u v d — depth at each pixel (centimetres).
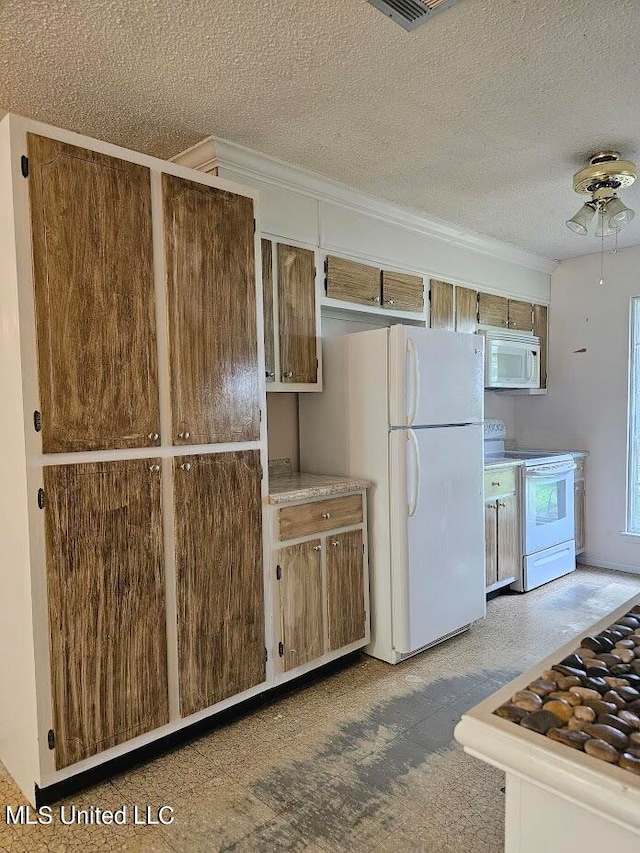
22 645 180
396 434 273
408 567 274
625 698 86
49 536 175
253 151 255
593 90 208
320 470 311
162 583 203
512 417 493
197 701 214
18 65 188
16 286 169
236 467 227
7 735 197
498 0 159
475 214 346
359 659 286
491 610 356
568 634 315
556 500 421
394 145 252
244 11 163
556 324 474
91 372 184
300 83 202
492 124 234
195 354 213
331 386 302
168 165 205
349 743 212
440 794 183
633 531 441
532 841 77
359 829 168
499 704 87
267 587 239
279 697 248
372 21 168
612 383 443
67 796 185
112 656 190
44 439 174
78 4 158
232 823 172
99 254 186
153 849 162
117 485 190
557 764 72
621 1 160
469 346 307
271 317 273
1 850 163
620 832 69
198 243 215
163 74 195
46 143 174
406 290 347
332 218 303
